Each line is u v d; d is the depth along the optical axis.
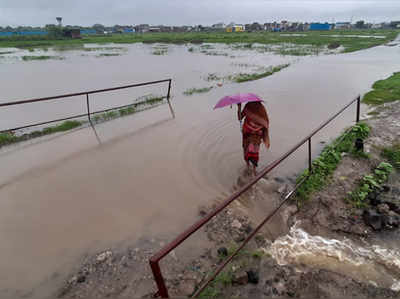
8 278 3.49
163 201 4.96
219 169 6.06
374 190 4.95
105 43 54.06
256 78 16.12
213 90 13.51
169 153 6.82
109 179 5.70
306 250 3.79
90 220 4.48
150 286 3.29
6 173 5.96
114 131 8.34
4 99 12.05
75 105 11.16
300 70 18.75
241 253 3.71
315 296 3.08
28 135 7.97
